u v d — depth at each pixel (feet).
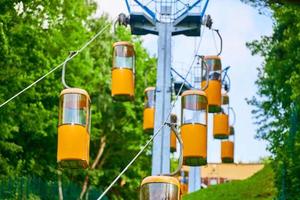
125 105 209.77
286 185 115.65
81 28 196.75
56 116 177.27
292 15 116.16
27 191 138.31
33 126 159.33
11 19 149.07
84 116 87.04
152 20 97.55
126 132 213.87
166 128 92.22
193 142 92.84
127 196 218.18
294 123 117.50
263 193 166.30
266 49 127.03
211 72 115.03
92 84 204.44
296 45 120.98
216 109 116.16
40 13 165.27
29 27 153.99
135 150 215.72
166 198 68.85
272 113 126.31
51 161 182.70
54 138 181.37
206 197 177.58
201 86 105.29
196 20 97.25
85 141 86.02
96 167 215.10
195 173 195.00
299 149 114.11
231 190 175.63
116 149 216.54
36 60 161.99
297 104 113.29
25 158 177.37
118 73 102.06
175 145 115.34
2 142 149.07
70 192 161.79
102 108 209.46
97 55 215.51
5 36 142.20
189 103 94.58
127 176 215.10
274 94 126.52
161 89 95.61
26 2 155.43
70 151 84.84
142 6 97.30
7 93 147.33
